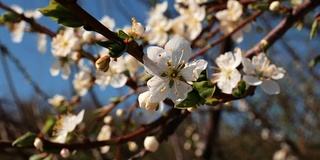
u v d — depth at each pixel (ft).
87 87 1.00
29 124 1.59
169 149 2.93
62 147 0.76
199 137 1.81
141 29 0.58
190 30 1.06
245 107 2.09
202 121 1.82
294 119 2.36
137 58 0.53
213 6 1.06
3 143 0.74
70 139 0.84
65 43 0.95
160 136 0.81
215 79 0.74
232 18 1.01
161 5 1.13
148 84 0.55
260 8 0.93
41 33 1.02
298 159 2.16
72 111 1.05
